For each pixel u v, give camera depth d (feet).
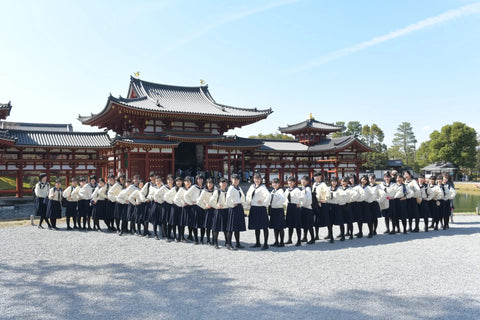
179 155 135.95
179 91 141.18
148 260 33.40
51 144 94.12
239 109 134.82
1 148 87.81
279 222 39.42
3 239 44.52
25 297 23.53
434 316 20.13
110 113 110.52
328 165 151.84
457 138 244.83
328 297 23.16
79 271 29.68
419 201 49.60
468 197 151.64
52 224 52.95
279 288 24.99
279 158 150.10
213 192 39.70
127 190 47.26
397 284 25.80
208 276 28.02
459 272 28.94
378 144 283.38
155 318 20.01
